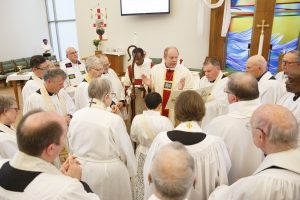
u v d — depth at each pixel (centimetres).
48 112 104
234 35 537
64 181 96
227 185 131
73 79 380
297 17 470
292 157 99
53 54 988
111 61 658
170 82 312
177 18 593
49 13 1054
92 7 682
